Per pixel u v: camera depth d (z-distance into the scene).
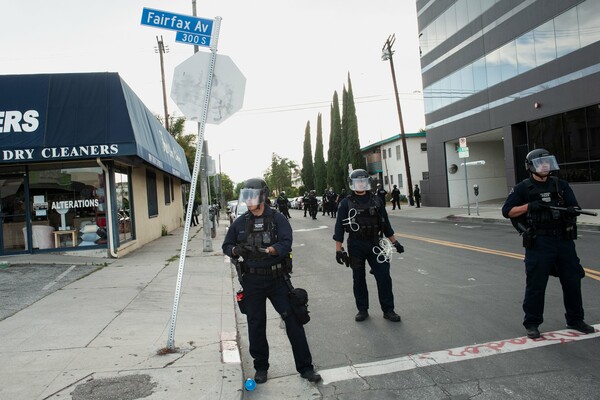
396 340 5.45
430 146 33.56
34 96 10.96
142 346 5.24
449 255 11.09
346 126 48.56
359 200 6.21
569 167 20.64
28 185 11.62
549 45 21.31
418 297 7.31
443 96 31.28
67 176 11.82
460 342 5.23
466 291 7.50
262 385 4.47
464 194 32.09
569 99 20.31
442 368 4.55
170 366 4.62
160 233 20.23
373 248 6.17
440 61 31.27
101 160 11.74
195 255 13.22
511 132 24.50
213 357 4.89
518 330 5.50
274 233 4.39
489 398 3.87
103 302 7.35
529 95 22.86
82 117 11.01
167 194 23.16
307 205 32.12
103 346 5.22
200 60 5.44
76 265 10.83
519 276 8.37
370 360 4.91
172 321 5.10
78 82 11.19
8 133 10.72
